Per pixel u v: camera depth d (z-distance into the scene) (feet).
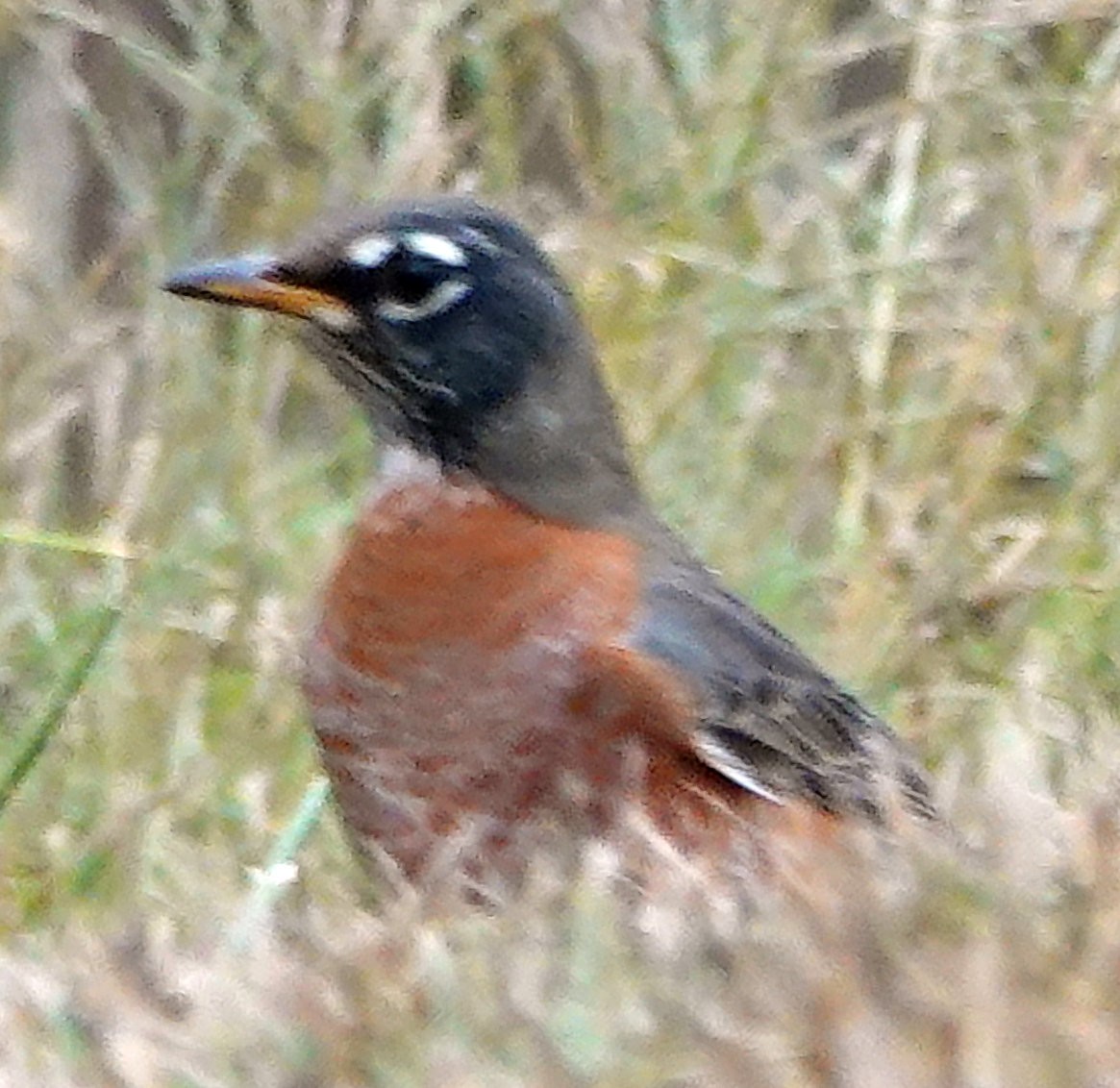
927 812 26.18
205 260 37.88
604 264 38.22
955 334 37.88
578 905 22.89
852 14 41.65
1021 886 21.91
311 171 38.58
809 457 36.99
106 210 44.19
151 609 34.53
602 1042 20.56
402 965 21.94
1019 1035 20.08
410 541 27.09
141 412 38.96
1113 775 24.98
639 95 39.34
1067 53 39.58
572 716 26.27
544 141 40.06
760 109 39.19
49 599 36.09
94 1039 21.70
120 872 28.19
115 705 32.78
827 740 28.07
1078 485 35.73
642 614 26.91
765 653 27.91
